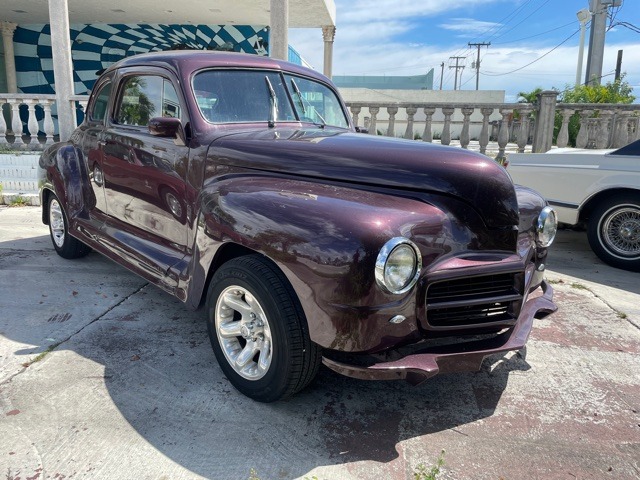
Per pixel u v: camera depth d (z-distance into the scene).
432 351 2.50
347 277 2.29
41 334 3.57
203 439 2.52
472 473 2.35
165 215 3.64
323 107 4.30
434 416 2.79
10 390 2.87
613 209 5.57
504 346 2.58
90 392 2.88
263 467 2.35
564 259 6.02
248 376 2.80
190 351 3.40
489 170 2.74
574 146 11.02
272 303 2.54
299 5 11.60
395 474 2.33
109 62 15.72
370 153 2.88
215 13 13.03
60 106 8.44
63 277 4.77
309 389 3.01
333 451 2.47
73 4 12.12
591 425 2.74
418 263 2.38
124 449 2.42
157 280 3.52
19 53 15.62
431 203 2.68
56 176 4.87
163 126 3.27
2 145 8.97
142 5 12.15
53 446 2.42
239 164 3.14
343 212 2.44
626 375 3.28
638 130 8.93
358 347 2.36
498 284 2.68
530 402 2.95
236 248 2.96
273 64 4.02
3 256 5.39
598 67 25.52
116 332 3.64
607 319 4.18
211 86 3.57
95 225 4.51
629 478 2.35
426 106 8.74
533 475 2.35
